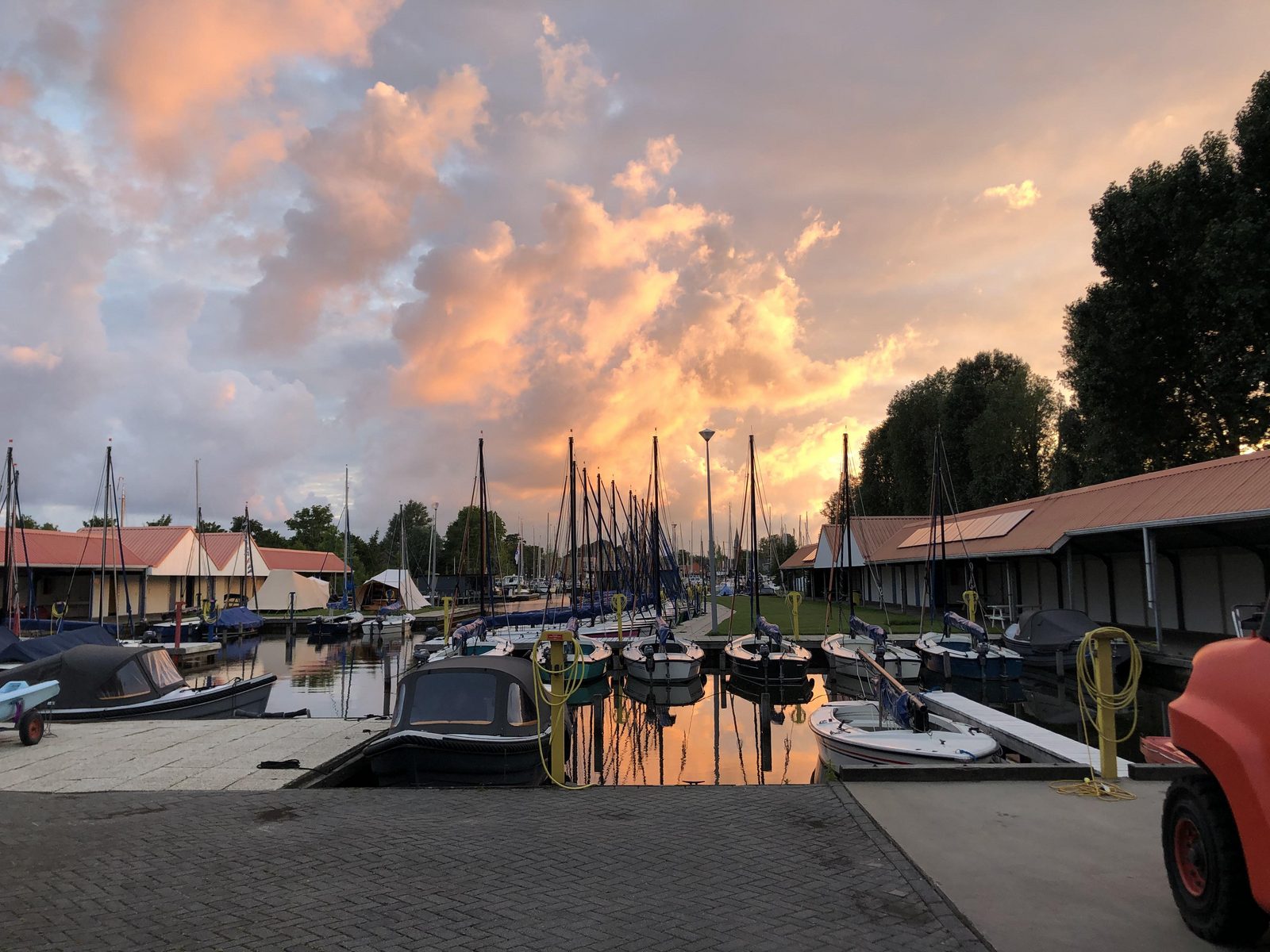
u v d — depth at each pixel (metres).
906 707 13.17
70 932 4.84
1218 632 25.53
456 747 10.45
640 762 16.19
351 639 46.28
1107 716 8.37
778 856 6.14
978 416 55.09
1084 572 32.78
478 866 5.99
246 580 58.84
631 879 5.69
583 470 42.12
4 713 11.41
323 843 6.61
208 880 5.74
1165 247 33.41
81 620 40.66
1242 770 4.17
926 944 4.56
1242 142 29.95
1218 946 4.43
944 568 30.41
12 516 30.78
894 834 6.61
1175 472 26.61
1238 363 30.33
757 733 19.44
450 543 108.88
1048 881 5.50
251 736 12.59
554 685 9.02
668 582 51.03
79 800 8.35
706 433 37.81
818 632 36.06
